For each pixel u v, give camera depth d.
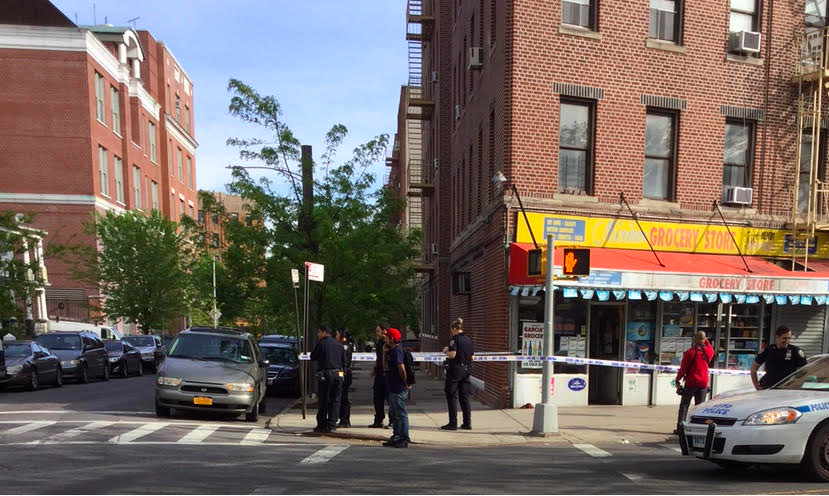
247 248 16.78
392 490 6.49
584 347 14.70
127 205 43.09
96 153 38.69
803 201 16.59
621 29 15.01
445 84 26.61
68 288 37.03
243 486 6.48
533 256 11.49
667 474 7.57
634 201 15.01
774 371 9.59
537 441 10.44
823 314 16.23
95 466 7.32
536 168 14.40
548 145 14.47
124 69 43.31
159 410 12.27
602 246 14.70
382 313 17.61
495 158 15.60
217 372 12.28
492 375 15.05
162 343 34.25
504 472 7.61
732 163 16.03
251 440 9.93
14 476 6.68
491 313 15.36
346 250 16.23
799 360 9.48
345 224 17.03
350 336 18.02
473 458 8.68
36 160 37.28
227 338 13.69
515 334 14.19
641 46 15.15
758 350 15.80
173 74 56.88
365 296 16.84
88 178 37.75
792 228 15.99
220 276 17.23
